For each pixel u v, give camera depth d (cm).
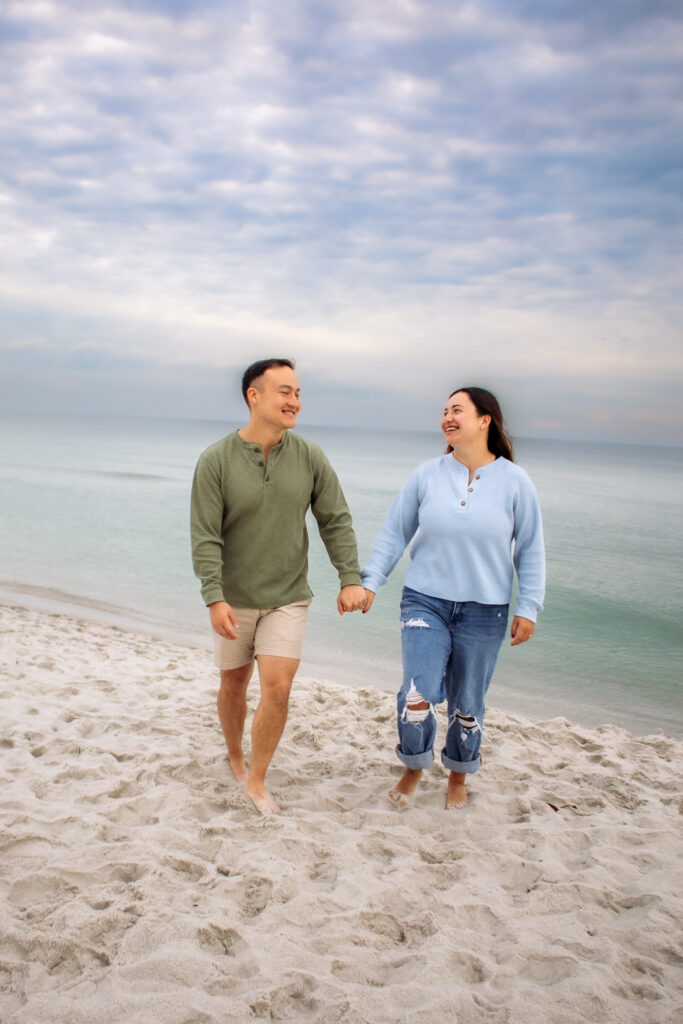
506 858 301
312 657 791
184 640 828
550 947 244
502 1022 209
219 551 319
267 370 314
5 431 12681
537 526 331
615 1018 210
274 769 385
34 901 258
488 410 327
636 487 4712
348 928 250
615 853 311
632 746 470
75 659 621
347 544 341
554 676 787
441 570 325
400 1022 206
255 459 316
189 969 222
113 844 294
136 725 441
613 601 1195
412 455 9094
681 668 830
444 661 325
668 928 256
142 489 2827
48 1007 204
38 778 354
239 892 269
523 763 418
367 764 400
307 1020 207
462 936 248
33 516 1877
